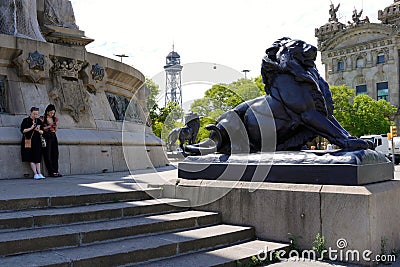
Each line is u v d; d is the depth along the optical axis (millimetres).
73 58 12680
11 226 5480
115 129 13680
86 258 4777
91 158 12172
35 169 10227
